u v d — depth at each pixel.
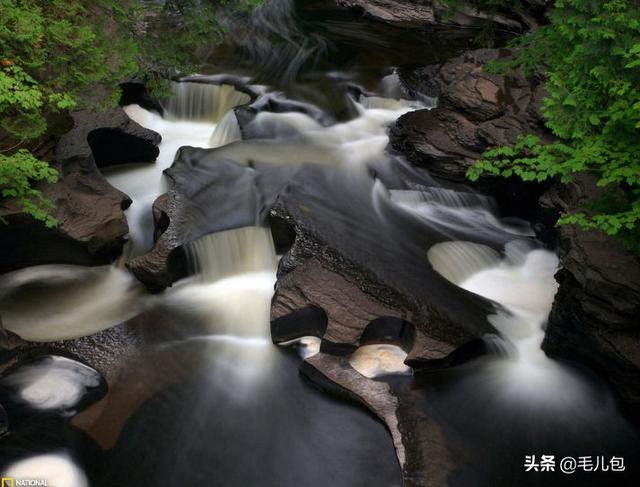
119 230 9.40
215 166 10.37
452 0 15.91
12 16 7.21
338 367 7.60
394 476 6.62
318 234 8.86
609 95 6.44
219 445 6.87
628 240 6.83
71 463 6.63
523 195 10.25
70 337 8.12
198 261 8.97
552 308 7.91
